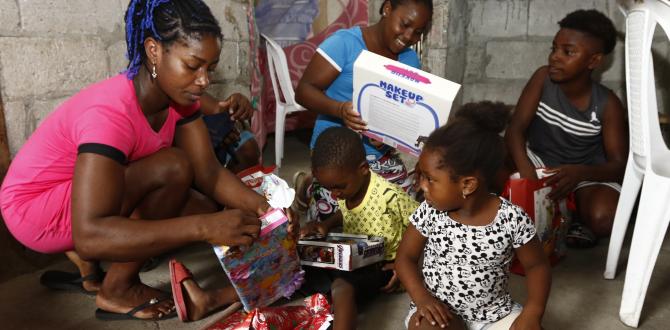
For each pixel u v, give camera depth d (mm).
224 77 2965
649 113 1833
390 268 1913
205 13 1428
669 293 2064
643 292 1790
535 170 2404
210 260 2273
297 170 3729
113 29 2330
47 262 2234
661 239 1752
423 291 1532
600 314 1911
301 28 4492
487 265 1495
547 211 2195
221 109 2283
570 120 2658
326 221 2018
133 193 1641
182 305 1746
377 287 1897
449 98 1811
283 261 1681
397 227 1933
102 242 1390
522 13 3770
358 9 4492
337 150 1796
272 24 4477
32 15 2035
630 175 2070
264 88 4281
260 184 1813
